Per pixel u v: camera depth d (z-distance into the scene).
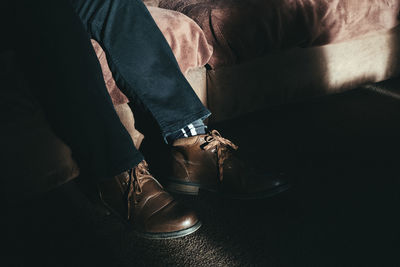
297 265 0.67
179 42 1.00
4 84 0.70
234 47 1.10
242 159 0.90
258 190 0.85
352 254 0.69
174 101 0.80
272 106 1.35
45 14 0.64
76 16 0.69
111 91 0.89
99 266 0.68
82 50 0.68
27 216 0.83
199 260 0.69
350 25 1.31
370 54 1.48
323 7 1.22
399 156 1.06
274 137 1.20
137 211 0.74
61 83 0.66
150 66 0.79
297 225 0.78
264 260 0.68
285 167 1.01
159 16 0.99
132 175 0.74
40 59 0.66
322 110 1.41
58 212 0.85
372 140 1.16
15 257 0.71
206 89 1.17
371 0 1.33
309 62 1.34
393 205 0.83
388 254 0.69
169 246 0.73
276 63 1.26
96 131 0.69
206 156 0.86
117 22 0.77
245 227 0.78
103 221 0.82
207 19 1.09
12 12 0.64
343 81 1.46
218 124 1.32
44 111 0.72
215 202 0.88
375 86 1.63
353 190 0.90
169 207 0.75
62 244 0.74
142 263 0.68
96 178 0.71
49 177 0.79
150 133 0.96
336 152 1.09
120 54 0.78
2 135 0.71
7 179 0.74
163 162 0.90
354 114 1.36
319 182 0.94
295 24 1.18
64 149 0.79
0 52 0.69
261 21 1.11
